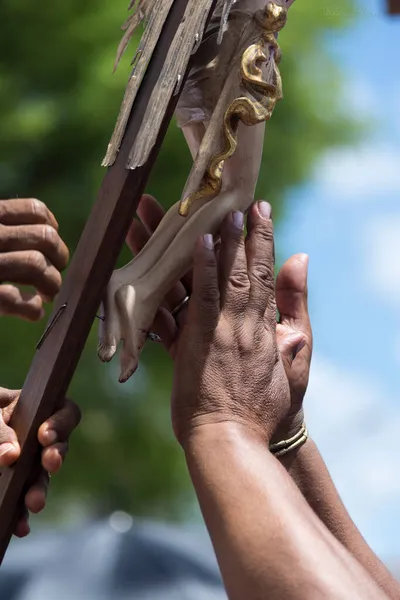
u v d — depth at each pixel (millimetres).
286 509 1677
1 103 7742
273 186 8297
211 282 1804
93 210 1812
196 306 1812
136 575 3600
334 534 2109
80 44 7758
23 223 1869
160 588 3557
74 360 1806
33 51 7789
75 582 3564
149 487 8469
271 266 1860
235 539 1667
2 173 7848
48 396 1807
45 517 8383
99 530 3795
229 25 1826
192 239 1863
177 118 1921
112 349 1850
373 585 1635
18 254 1844
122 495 8438
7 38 7820
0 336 7508
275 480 1713
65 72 7797
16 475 1824
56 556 3684
